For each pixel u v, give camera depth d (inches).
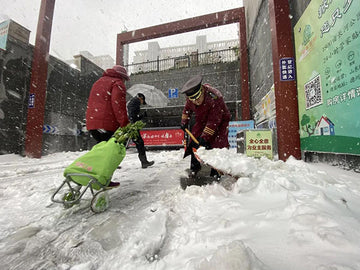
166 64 520.4
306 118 130.7
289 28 152.5
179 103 444.1
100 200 61.8
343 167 100.9
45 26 291.4
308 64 125.8
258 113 302.0
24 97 282.7
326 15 104.7
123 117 97.0
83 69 395.9
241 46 390.0
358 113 82.8
